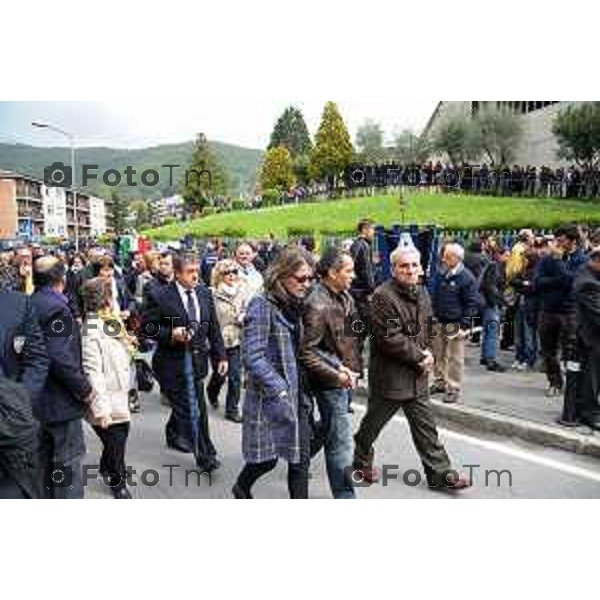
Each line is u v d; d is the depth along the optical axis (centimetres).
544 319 798
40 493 369
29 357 380
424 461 533
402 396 522
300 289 428
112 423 510
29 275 843
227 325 732
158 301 581
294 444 434
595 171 2152
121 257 1210
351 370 481
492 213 1783
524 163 2803
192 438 591
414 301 516
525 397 798
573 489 539
